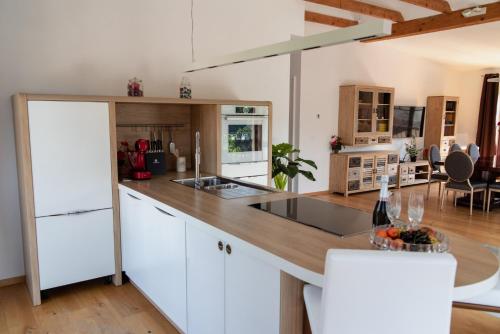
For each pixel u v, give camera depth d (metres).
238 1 4.30
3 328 2.53
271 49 2.19
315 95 6.57
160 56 3.80
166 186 2.95
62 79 3.29
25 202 2.78
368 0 5.56
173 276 2.40
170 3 3.81
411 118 8.09
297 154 6.34
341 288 1.18
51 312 2.74
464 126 9.04
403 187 7.84
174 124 3.84
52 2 3.18
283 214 2.10
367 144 7.09
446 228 4.90
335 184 6.98
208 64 2.79
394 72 7.77
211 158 3.70
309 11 5.79
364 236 1.74
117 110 3.49
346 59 6.94
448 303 1.17
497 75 8.22
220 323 1.97
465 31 6.16
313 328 1.48
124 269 3.16
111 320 2.63
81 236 2.96
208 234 1.99
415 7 5.73
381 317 1.19
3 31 3.00
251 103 3.82
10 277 3.21
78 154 2.88
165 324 2.58
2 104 3.05
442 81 8.77
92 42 3.40
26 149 2.68
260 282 1.66
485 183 5.71
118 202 3.10
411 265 1.13
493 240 4.44
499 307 1.78
